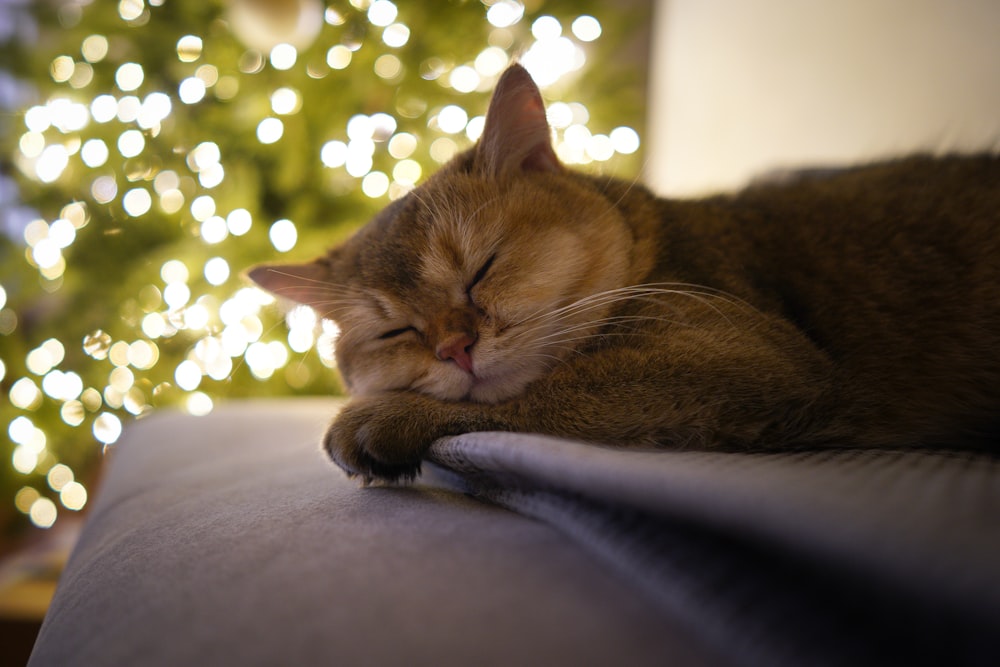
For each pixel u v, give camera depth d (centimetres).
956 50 40
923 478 20
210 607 17
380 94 63
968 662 11
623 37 68
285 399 63
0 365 65
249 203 60
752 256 34
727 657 13
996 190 33
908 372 31
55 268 65
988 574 12
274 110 60
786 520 14
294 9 53
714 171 76
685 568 15
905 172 36
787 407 27
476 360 31
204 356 63
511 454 21
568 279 32
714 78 77
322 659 14
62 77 64
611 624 15
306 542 20
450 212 33
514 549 18
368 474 27
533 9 65
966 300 31
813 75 54
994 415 31
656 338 29
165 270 61
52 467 70
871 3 47
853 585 12
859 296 32
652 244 33
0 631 50
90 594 21
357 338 35
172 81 64
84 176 64
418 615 15
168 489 31
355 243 37
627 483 17
